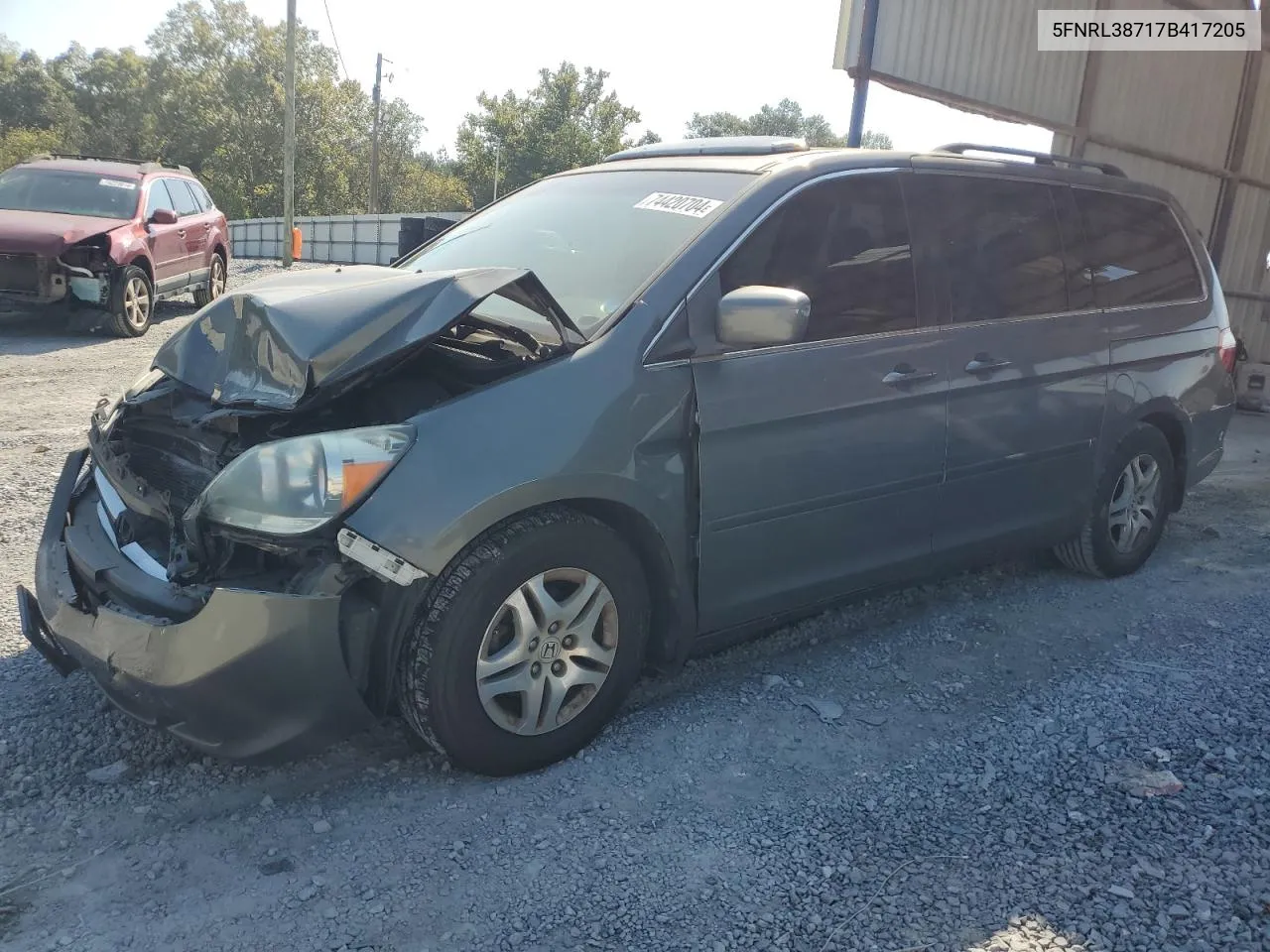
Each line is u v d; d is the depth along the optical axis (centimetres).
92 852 258
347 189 6456
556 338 306
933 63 951
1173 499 514
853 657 388
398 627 268
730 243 329
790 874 253
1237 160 1305
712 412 313
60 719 323
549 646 290
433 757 306
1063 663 387
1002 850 263
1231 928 232
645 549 313
